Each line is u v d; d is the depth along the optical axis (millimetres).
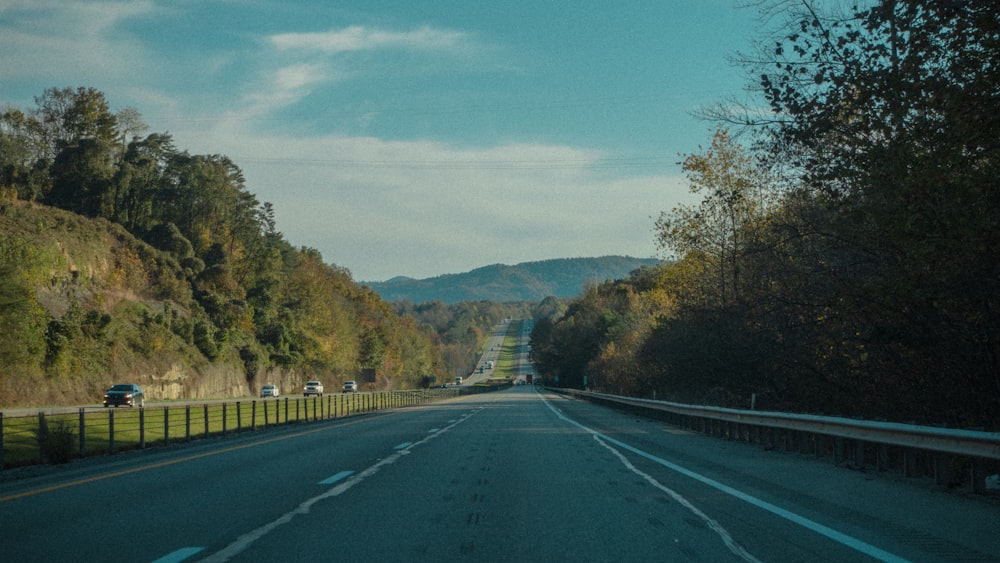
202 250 123625
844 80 15945
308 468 14531
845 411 24516
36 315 60219
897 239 15148
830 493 11320
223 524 8523
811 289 22109
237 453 18406
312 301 138375
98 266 82625
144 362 78250
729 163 38312
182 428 34719
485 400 85375
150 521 8719
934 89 13953
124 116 131500
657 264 51219
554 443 21281
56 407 54375
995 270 14516
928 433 11812
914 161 14586
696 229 39094
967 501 10586
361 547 7344
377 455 17375
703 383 37000
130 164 123375
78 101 125625
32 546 7375
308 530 8180
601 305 153875
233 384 98312
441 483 12211
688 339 34969
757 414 20422
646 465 15297
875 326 18281
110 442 21016
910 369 19375
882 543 7699
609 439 23203
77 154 116625
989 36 13414
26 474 15344
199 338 93000
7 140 111688
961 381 17750
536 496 10820
